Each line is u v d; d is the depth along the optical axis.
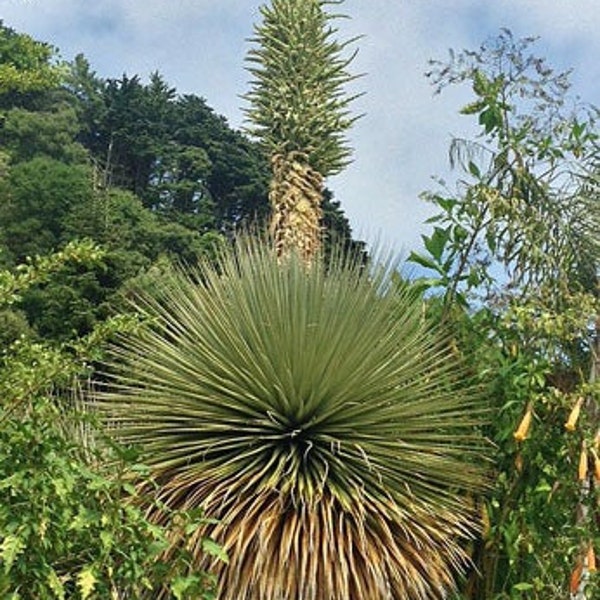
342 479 4.94
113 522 3.03
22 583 2.86
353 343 5.15
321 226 7.21
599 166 5.32
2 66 10.04
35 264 3.37
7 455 2.91
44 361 3.23
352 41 7.68
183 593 3.20
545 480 4.86
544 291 5.15
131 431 5.16
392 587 4.66
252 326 5.21
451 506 5.02
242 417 5.19
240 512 4.74
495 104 5.36
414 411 5.18
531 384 4.77
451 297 5.50
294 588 4.53
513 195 5.35
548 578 4.45
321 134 7.30
